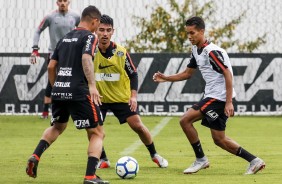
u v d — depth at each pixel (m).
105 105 26.61
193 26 24.59
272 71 47.06
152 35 52.72
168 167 26.61
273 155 30.09
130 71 26.28
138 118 26.44
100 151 21.69
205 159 25.06
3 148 32.84
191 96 46.69
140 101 46.69
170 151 31.66
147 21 52.72
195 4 48.47
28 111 46.75
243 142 35.31
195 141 24.94
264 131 40.25
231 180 23.19
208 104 24.62
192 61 25.89
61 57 22.08
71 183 22.75
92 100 21.28
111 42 26.45
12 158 29.05
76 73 21.84
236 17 52.91
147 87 46.56
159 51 52.72
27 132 39.47
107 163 26.47
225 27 53.00
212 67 24.58
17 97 46.59
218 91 24.59
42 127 41.53
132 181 23.02
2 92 46.53
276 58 46.97
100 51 26.31
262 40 52.25
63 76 21.92
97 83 26.50
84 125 21.81
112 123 43.62
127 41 51.97
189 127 24.89
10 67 46.47
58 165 26.98
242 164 27.30
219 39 53.09
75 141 35.62
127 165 23.45
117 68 26.30
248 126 42.41
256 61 46.97
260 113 47.28
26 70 46.53
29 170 22.11
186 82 46.66
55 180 23.33
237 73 46.97
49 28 40.66
